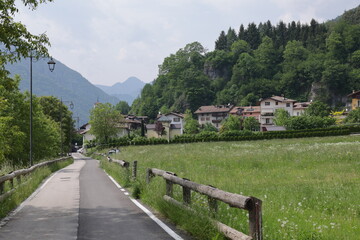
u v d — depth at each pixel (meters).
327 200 10.32
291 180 15.73
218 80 196.12
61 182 19.02
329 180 14.89
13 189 12.26
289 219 7.65
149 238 6.62
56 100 77.56
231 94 179.00
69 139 81.38
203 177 17.48
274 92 173.62
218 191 6.05
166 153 40.75
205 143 71.38
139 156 38.19
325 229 6.74
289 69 182.88
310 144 43.06
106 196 12.91
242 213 7.84
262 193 11.88
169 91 190.88
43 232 7.31
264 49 198.12
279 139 66.12
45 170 23.62
